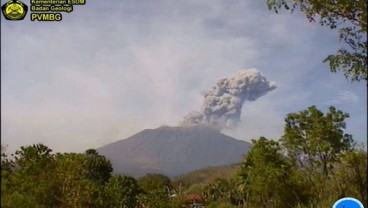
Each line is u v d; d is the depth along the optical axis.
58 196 24.39
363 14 11.04
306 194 30.03
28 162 23.39
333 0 11.41
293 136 30.08
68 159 25.33
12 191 21.33
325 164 28.64
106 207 27.33
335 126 28.94
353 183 23.03
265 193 33.38
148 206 48.94
